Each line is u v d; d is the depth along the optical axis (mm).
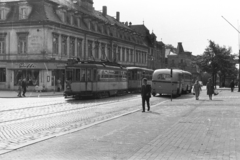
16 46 47156
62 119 15969
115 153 8375
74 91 30250
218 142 9625
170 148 8859
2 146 9273
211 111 19250
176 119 15531
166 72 35594
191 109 20688
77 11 53156
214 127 12664
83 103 26141
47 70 45562
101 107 22766
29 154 8305
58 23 47188
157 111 19594
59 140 10172
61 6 49219
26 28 46438
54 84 47156
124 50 73688
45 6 46625
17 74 47281
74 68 30453
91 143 9680
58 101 28359
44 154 8297
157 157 7840
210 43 68000
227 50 67688
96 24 60531
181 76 37875
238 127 12633
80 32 54000
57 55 47656
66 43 50219
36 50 45812
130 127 12891
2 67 47875
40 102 27094
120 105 24484
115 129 12383
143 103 19250
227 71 67875
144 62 87938
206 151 8422
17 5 47469
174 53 130375
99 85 31609
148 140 10117
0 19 47844
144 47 87125
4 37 47875
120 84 38062
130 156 8047
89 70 30516
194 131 11703
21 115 17656
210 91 30938
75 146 9250
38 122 14828
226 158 7645
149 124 13773
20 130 12445
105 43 63406
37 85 45906
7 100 29875
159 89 35844
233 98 32938
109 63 35625
